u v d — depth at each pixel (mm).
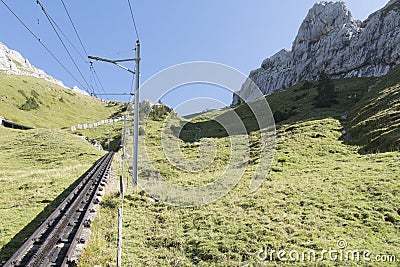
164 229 13859
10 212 16500
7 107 140000
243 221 13898
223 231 12969
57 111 169500
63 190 22625
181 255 11227
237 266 10047
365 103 56812
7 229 13594
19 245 11648
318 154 33688
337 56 134375
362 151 32844
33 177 29469
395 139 29922
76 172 33156
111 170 32406
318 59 144125
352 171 22188
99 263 9891
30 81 194625
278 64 179125
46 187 23750
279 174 25359
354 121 48625
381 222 12820
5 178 28875
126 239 12570
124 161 38500
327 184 18922
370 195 16000
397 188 16234
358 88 88812
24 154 52500
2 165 42594
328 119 54188
